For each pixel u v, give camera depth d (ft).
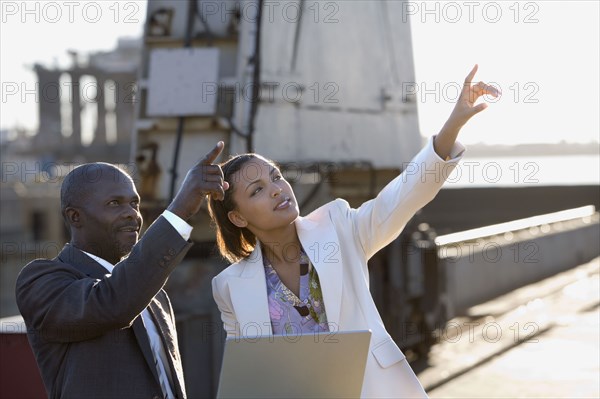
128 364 16.44
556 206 111.96
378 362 18.37
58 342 16.47
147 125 40.29
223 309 19.72
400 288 45.34
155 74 40.06
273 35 40.68
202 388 34.71
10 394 30.37
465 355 48.32
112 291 15.70
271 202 18.90
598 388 40.27
